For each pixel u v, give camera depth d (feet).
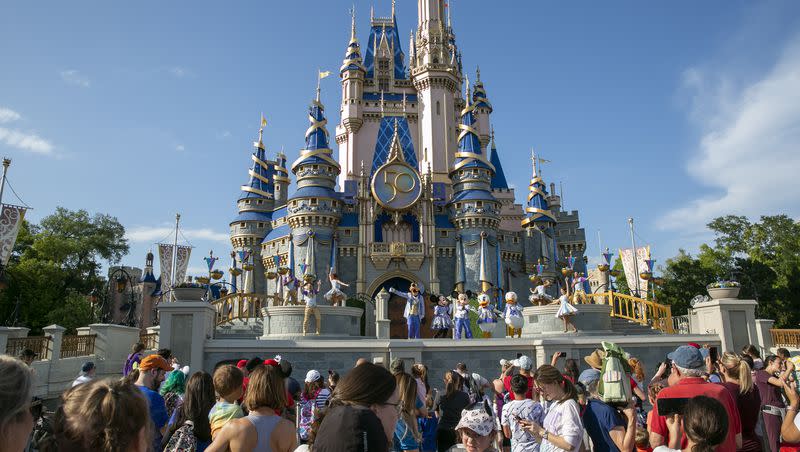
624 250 178.81
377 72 254.47
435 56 241.55
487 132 262.67
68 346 75.72
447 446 31.99
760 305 187.83
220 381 21.99
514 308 86.89
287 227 201.16
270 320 93.40
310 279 91.40
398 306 186.91
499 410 41.83
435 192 213.87
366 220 196.54
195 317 70.54
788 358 38.86
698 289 203.31
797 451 25.09
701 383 22.31
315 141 198.29
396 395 16.08
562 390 23.39
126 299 171.63
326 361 73.31
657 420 23.72
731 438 20.76
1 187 103.14
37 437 27.91
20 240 215.72
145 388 25.03
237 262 208.74
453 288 195.83
